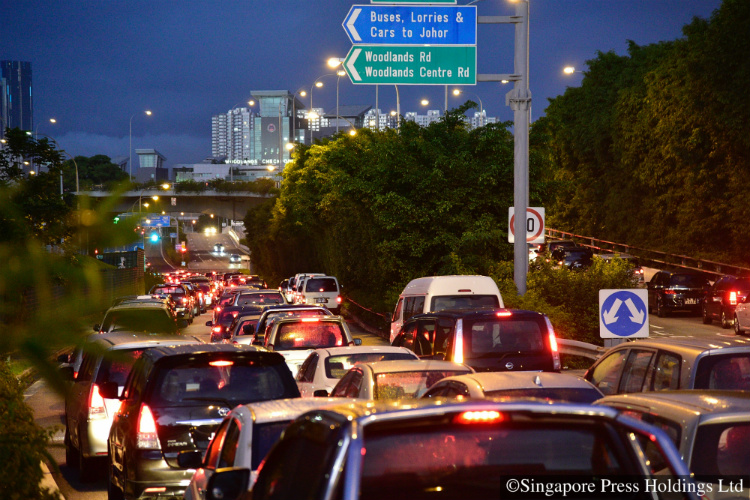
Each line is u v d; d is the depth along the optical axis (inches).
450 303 1080.2
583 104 4160.9
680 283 2225.6
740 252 2763.3
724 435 324.8
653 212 3383.4
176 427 514.6
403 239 1683.1
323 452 202.7
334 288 2805.1
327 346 988.6
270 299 2009.1
